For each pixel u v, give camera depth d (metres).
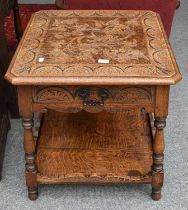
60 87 1.35
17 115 2.16
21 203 1.66
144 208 1.63
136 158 1.67
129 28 1.65
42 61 1.39
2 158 1.82
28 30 1.64
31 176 1.58
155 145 1.50
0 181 1.77
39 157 1.68
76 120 1.90
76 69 1.35
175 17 3.45
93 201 1.66
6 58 1.93
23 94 1.37
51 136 1.80
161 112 1.40
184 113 2.23
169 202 1.66
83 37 1.57
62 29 1.64
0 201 1.68
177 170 1.82
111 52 1.46
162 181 1.59
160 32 1.61
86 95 1.37
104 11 1.80
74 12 1.79
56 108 1.40
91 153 1.71
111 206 1.64
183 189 1.72
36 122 1.99
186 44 3.00
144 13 1.78
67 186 1.73
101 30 1.63
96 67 1.36
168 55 1.44
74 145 1.75
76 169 1.62
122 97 1.37
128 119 1.90
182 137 2.04
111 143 1.76
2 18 1.86
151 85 1.33
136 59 1.41
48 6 2.53
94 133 1.82
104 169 1.62
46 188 1.72
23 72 1.33
